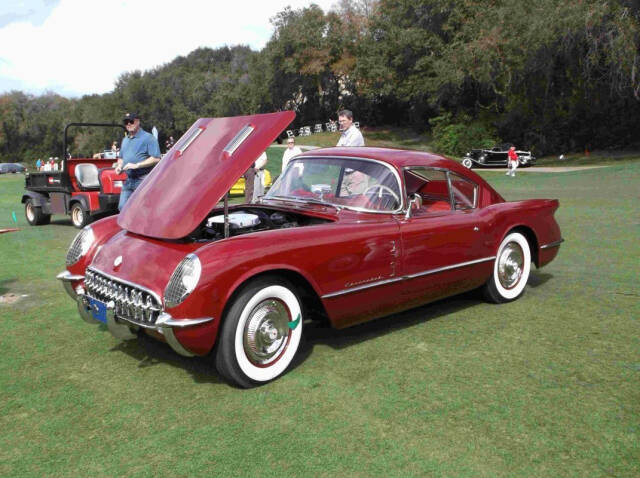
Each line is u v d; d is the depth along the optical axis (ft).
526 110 136.56
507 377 11.25
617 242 25.16
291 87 235.20
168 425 9.63
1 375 11.86
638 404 10.03
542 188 54.70
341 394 10.65
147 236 12.48
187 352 10.50
